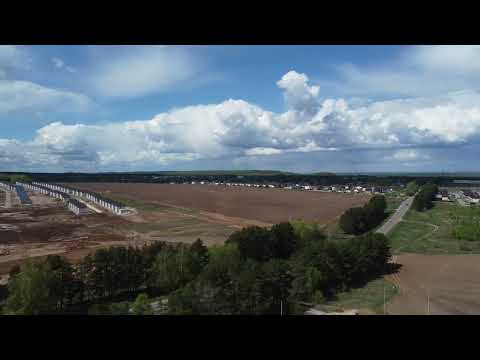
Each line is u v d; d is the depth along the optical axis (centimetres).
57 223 16988
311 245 8806
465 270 9819
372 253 9381
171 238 14112
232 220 18900
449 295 7931
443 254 11444
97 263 7306
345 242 9919
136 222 17750
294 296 7138
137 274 7712
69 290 6638
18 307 5703
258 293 6119
